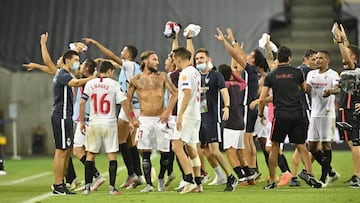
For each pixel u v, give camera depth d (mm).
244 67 35812
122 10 75125
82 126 33094
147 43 73000
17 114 70188
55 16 74375
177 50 31828
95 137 32781
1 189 36812
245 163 36406
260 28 73188
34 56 71812
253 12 74188
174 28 36906
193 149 32469
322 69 35875
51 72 35875
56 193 33062
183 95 31469
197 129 32312
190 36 35906
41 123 70375
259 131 39031
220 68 35906
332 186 35312
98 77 32969
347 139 34906
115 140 32875
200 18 73750
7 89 70625
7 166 54031
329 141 35719
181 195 31297
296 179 35594
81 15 74750
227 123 34750
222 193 32031
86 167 32781
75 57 32969
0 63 71062
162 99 33688
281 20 74875
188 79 31453
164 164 34125
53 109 32969
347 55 34438
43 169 50812
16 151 69062
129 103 33188
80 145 37031
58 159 33094
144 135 33438
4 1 75062
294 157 36094
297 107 33406
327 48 76500
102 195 32031
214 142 34062
